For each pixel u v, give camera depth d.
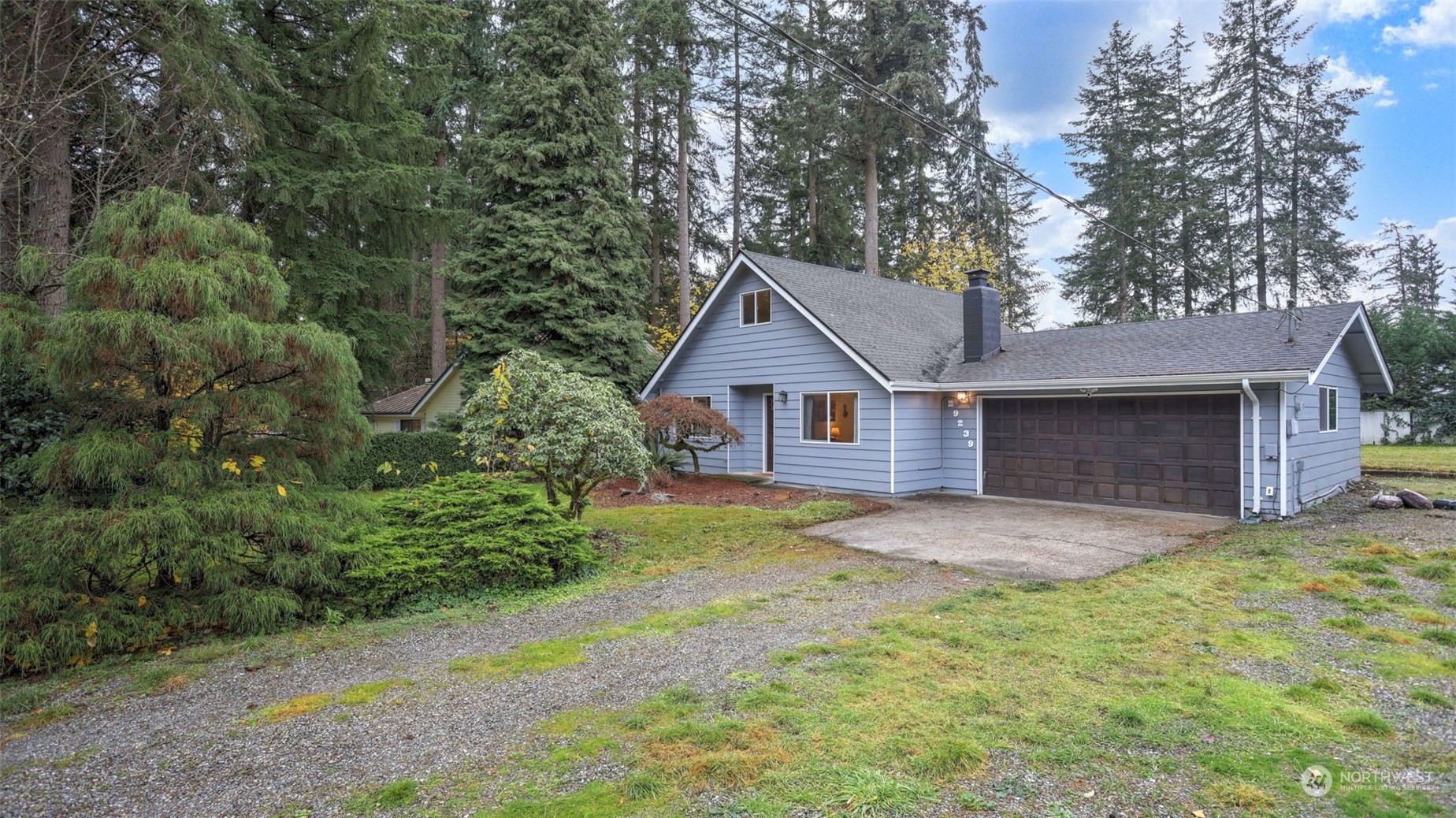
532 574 6.86
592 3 16.72
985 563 7.66
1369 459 18.25
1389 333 23.48
